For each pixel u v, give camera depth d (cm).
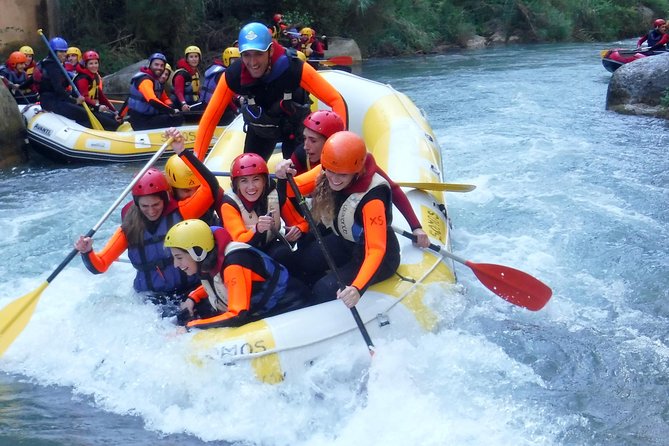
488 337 385
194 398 328
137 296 405
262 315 356
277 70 433
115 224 602
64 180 761
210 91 888
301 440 308
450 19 2258
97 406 334
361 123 584
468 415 320
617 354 376
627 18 2658
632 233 546
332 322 345
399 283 372
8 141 824
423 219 437
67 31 1492
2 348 369
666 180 689
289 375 331
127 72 1353
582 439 308
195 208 394
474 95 1218
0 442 307
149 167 394
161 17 1550
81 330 384
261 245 375
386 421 314
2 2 1293
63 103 865
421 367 343
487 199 631
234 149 565
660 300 440
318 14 1928
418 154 518
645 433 313
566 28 2427
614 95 1064
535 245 524
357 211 340
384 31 2067
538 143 843
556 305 431
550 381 350
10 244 551
